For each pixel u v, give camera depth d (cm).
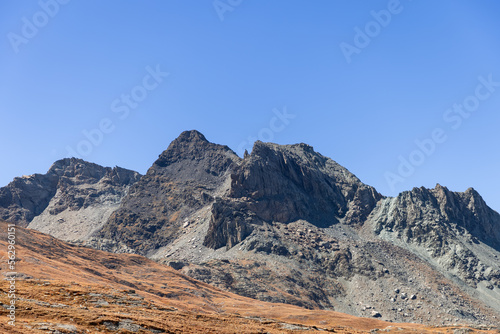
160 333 10081
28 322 8862
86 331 9162
